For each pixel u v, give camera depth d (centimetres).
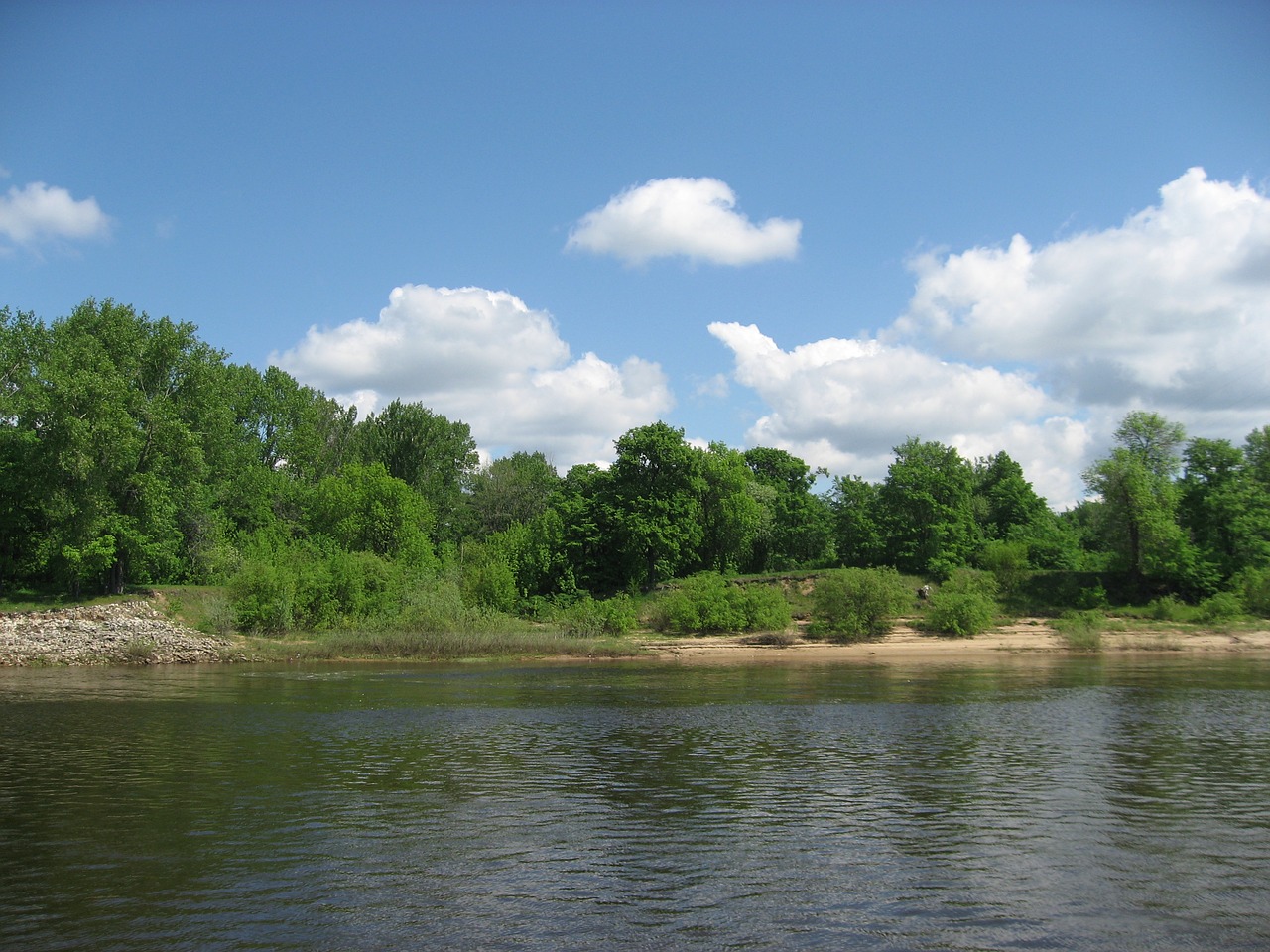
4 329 6644
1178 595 7125
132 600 6006
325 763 2342
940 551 7869
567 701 3519
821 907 1338
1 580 6153
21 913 1300
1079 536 10631
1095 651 5697
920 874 1488
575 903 1350
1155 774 2206
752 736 2750
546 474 12100
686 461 7956
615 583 7956
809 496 10250
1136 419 7700
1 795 1988
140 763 2330
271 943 1199
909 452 8650
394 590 6300
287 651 5228
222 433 7438
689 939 1220
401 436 10550
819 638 6150
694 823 1786
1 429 6281
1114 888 1424
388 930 1245
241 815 1828
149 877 1460
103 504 5969
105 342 6806
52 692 3734
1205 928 1267
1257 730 2831
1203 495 7650
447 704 3428
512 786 2089
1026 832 1723
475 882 1445
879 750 2525
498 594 6825
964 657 5419
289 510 9069
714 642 6031
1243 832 1725
